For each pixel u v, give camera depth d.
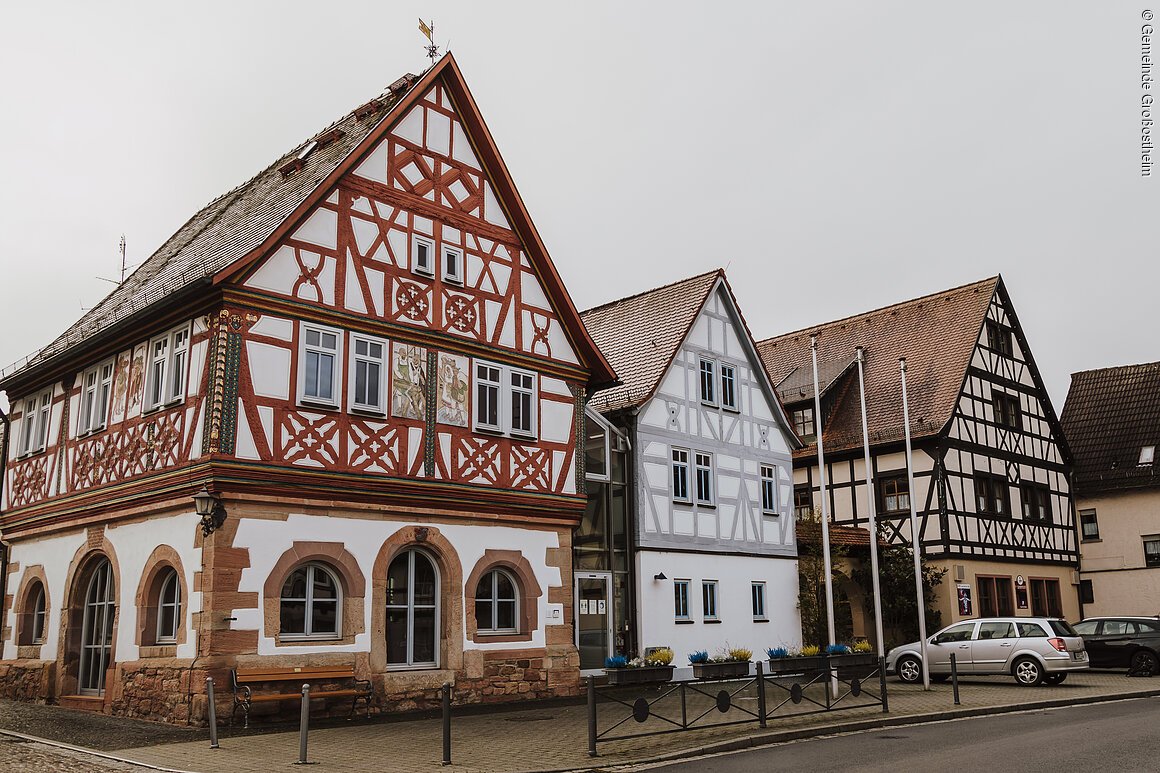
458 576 18.22
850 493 31.78
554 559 20.12
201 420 15.56
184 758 11.92
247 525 15.39
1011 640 21.83
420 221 18.78
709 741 13.13
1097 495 37.12
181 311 16.56
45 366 20.48
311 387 16.59
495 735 14.01
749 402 27.55
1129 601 35.78
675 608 23.75
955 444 30.67
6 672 20.30
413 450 17.81
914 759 11.42
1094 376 41.72
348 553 16.59
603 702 18.45
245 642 15.06
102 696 17.50
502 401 19.66
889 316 36.22
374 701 16.48
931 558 29.72
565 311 21.20
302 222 16.86
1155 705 17.53
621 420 23.86
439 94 19.59
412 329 18.16
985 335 33.31
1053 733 13.51
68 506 18.97
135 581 16.77
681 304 26.61
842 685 20.69
